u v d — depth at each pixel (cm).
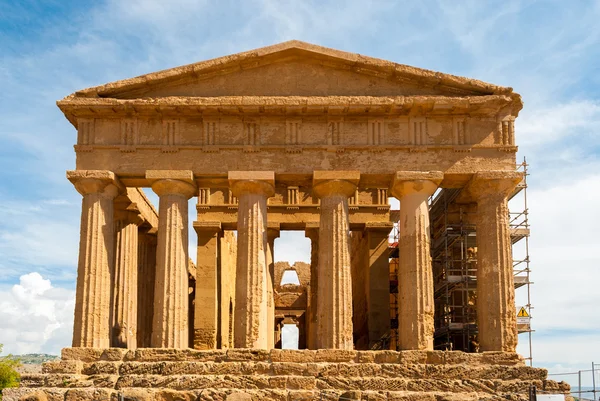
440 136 3488
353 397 2894
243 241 3400
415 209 3416
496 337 3288
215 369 3031
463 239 4019
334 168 3450
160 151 3475
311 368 3033
